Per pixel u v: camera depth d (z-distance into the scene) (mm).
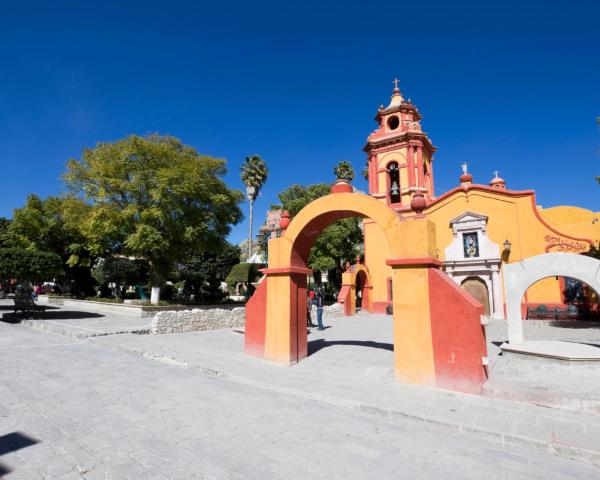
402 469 3828
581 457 4145
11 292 40594
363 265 28203
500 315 21156
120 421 4934
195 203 23328
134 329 13609
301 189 38188
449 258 23406
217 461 3887
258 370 7980
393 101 28578
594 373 7664
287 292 8781
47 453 3980
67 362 8461
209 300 29891
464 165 24812
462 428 4859
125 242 21156
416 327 6949
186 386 6719
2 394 5977
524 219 21875
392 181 27594
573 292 19938
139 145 21203
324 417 5352
